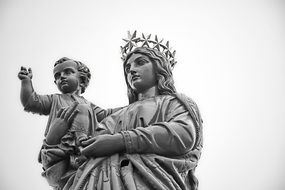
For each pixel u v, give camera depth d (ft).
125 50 49.16
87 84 47.62
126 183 40.14
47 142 43.39
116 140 41.52
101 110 46.73
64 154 42.88
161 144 41.60
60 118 43.47
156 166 40.93
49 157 42.91
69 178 42.52
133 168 41.11
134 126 43.96
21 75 44.91
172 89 46.57
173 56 49.24
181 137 42.04
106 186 39.99
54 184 43.19
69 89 46.29
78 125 43.04
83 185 40.57
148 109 44.50
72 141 42.86
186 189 41.65
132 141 41.32
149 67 46.85
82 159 42.27
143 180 40.60
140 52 47.39
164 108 44.42
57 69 46.93
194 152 43.09
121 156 41.73
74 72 46.80
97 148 41.47
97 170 41.04
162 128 41.93
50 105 45.19
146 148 41.50
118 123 44.62
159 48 48.80
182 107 44.42
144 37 49.01
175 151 41.96
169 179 40.78
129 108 45.55
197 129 43.55
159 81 46.70
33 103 44.62
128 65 47.55
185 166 42.29
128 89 47.78
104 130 43.83
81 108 43.70
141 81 46.57
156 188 40.06
